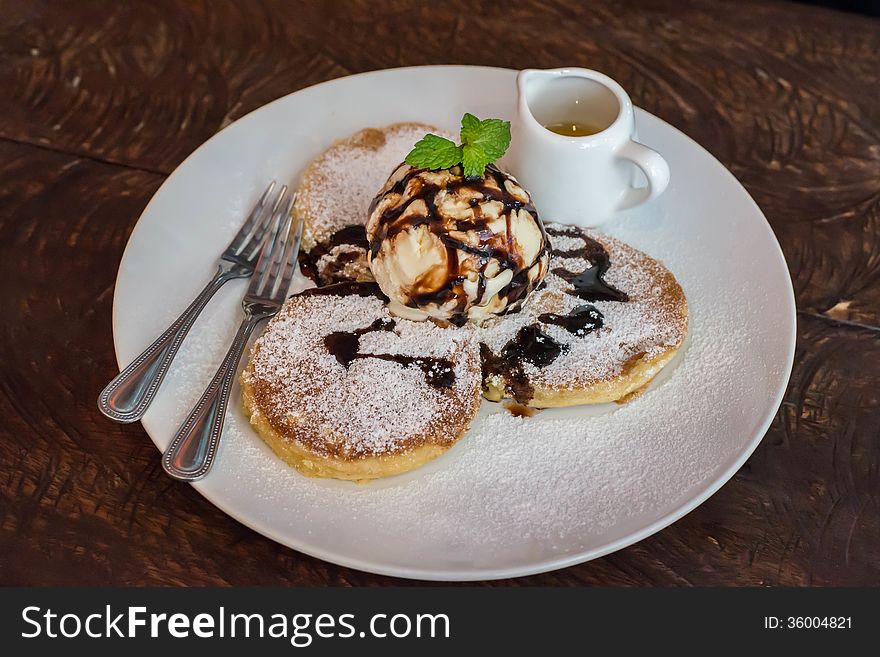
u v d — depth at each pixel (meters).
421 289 0.36
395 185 0.38
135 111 0.48
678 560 0.34
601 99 0.42
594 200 0.42
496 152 0.37
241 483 0.33
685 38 0.54
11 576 0.32
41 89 0.49
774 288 0.40
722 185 0.44
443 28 0.54
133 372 0.35
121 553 0.33
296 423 0.34
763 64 0.53
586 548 0.31
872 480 0.36
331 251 0.40
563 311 0.38
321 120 0.46
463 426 0.35
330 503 0.33
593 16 0.55
